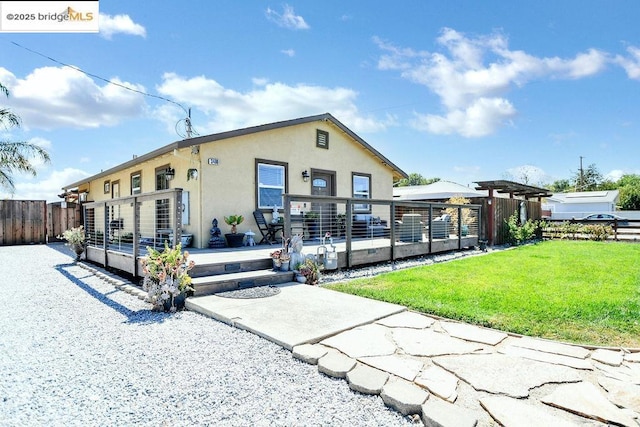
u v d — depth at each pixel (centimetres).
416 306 417
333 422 208
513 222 1261
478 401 217
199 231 819
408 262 812
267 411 220
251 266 587
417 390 227
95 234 824
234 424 207
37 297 516
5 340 341
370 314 387
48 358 299
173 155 865
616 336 321
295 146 1021
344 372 256
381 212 1288
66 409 223
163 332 358
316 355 283
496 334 329
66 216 1527
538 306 407
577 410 205
